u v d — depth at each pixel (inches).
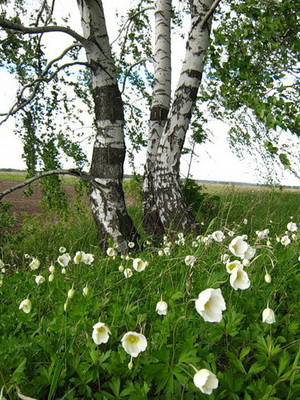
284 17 200.8
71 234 289.4
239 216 317.7
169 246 173.6
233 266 78.6
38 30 209.2
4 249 233.3
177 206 242.2
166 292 90.0
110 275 131.5
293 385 60.9
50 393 58.3
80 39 225.5
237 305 93.7
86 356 72.5
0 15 267.1
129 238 234.2
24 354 73.7
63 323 81.6
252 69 204.1
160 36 281.9
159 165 248.8
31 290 117.1
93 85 241.1
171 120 245.6
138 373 69.8
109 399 64.8
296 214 333.1
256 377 73.4
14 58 273.0
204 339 77.7
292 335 80.4
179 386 63.7
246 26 202.2
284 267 120.3
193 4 239.1
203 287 96.9
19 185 229.5
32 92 251.6
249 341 78.7
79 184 300.7
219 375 63.3
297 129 160.4
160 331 82.1
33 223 298.2
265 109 165.3
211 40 208.5
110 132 236.1
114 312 85.5
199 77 242.8
